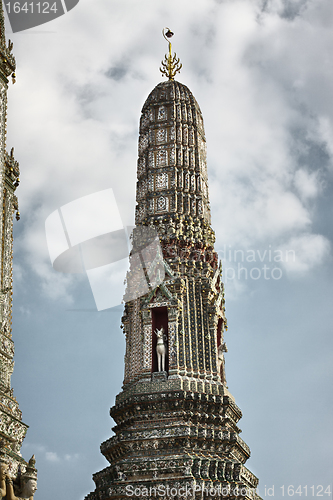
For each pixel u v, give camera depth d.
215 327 49.53
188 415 44.81
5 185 32.25
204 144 59.69
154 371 47.56
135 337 50.03
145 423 45.22
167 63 61.97
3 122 31.11
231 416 47.22
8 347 29.08
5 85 31.56
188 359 47.47
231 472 43.31
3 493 24.53
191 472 42.19
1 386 27.52
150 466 42.62
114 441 45.53
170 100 58.88
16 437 27.30
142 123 59.53
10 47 32.25
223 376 49.47
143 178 56.72
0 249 30.69
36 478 26.41
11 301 30.64
